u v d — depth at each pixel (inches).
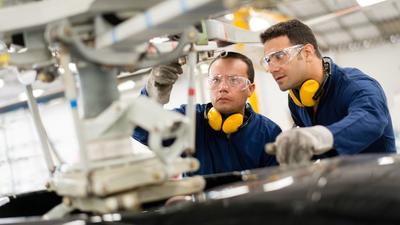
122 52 36.0
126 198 34.8
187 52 41.6
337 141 45.9
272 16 203.6
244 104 74.5
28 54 38.7
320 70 65.7
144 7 36.4
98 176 34.1
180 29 32.8
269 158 73.7
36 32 38.7
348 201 26.9
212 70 74.3
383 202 26.0
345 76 65.2
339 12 231.3
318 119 68.6
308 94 64.4
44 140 43.5
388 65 288.8
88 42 37.0
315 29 268.7
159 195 38.0
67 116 329.4
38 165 303.9
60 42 33.0
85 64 37.8
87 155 34.9
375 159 35.7
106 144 36.3
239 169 73.8
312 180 31.1
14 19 37.0
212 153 74.5
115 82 39.7
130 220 32.6
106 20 36.2
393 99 272.1
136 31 31.8
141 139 74.4
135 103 35.5
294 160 39.1
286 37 64.6
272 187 31.7
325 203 27.3
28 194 50.4
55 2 36.0
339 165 34.4
